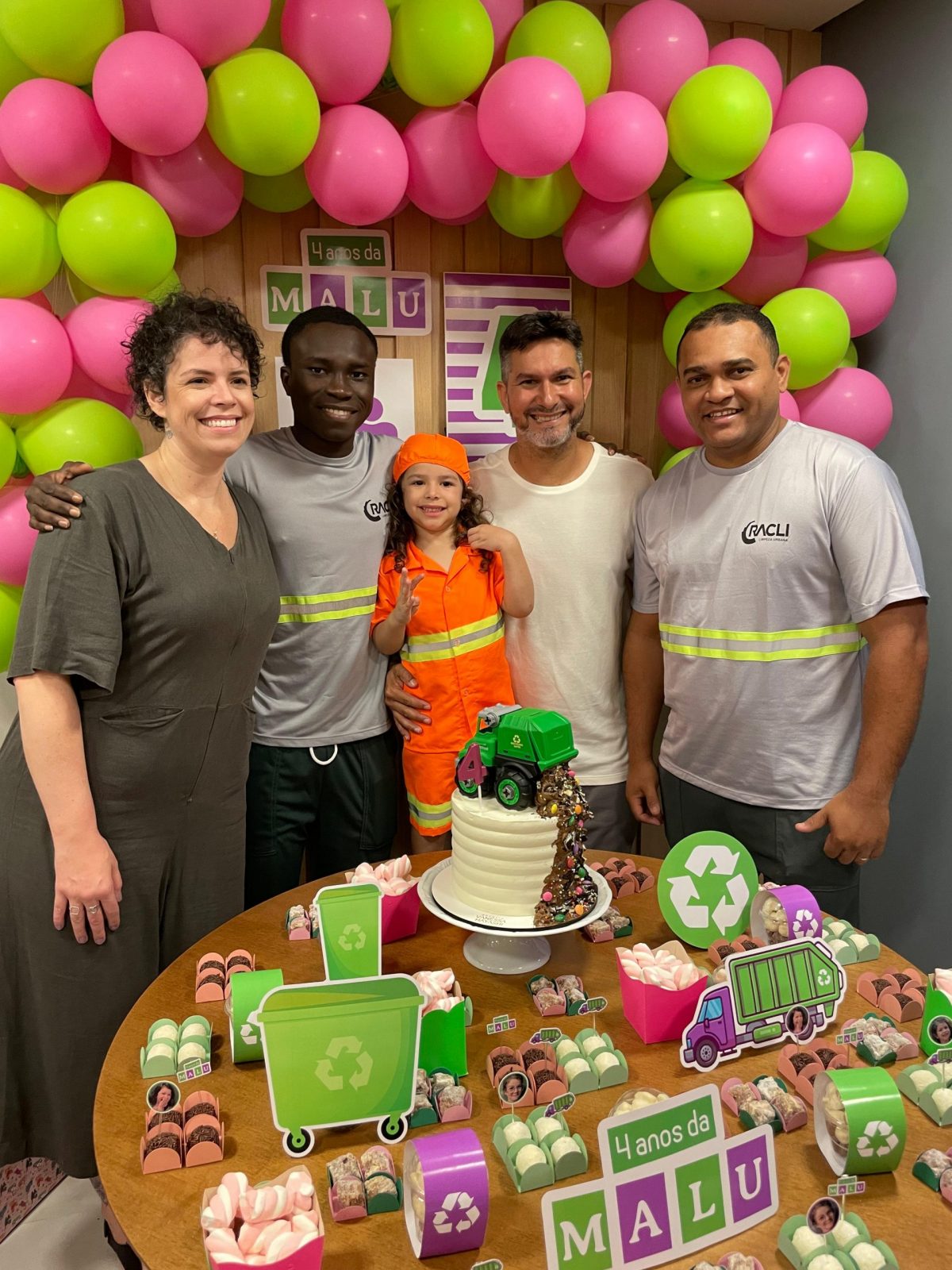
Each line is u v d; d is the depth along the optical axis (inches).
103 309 70.8
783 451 72.7
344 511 78.0
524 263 95.2
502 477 86.0
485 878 49.5
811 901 52.3
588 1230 33.6
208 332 57.7
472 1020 48.1
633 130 75.4
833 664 73.5
